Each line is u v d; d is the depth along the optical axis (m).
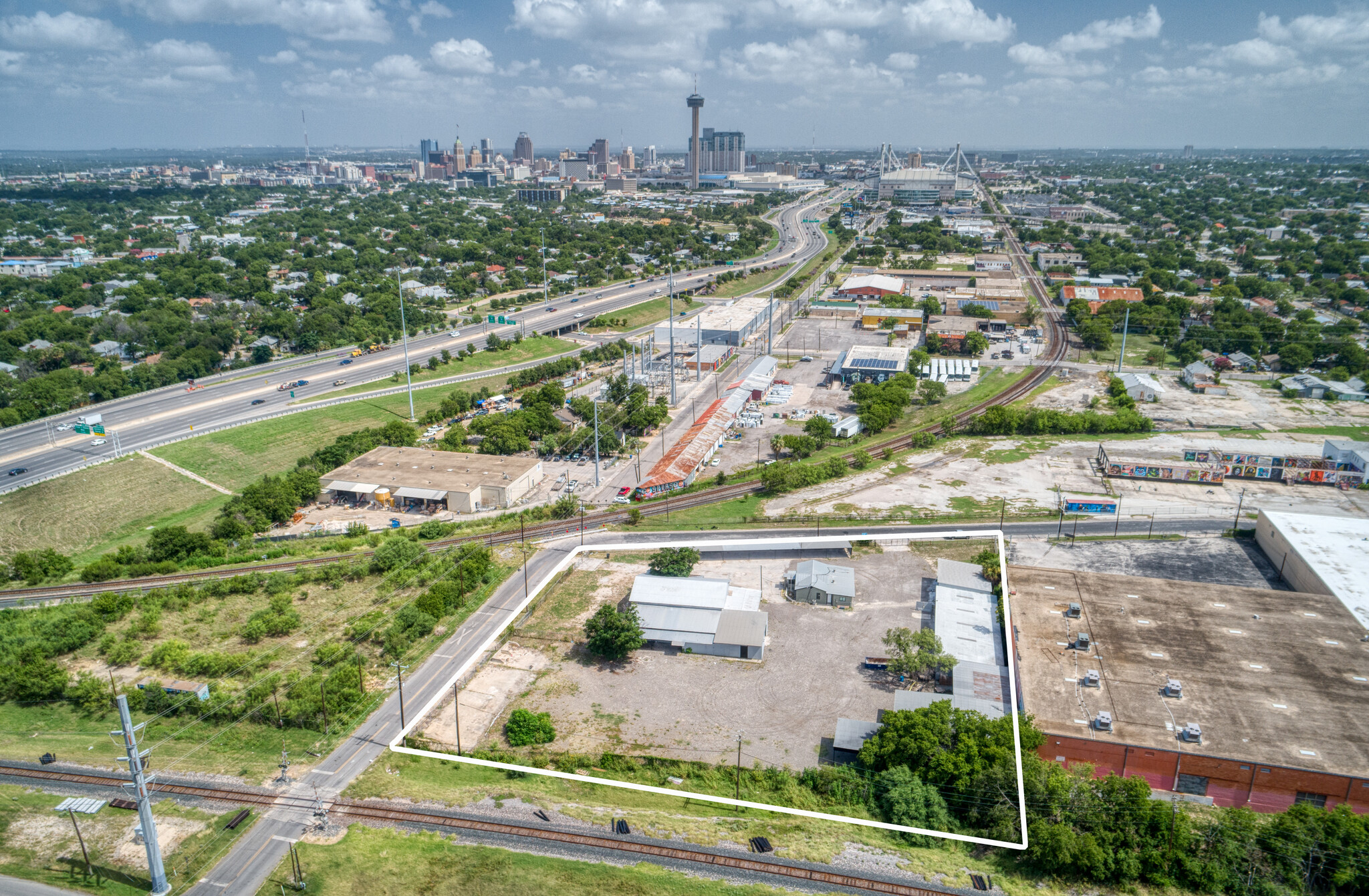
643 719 95.62
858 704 98.38
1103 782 78.75
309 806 79.06
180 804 79.88
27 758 87.44
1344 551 122.69
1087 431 199.00
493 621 117.56
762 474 168.12
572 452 192.00
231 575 133.75
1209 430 197.25
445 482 165.75
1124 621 105.94
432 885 68.06
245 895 67.50
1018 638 102.62
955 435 199.50
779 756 89.50
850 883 68.69
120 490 172.88
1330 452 171.62
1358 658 96.94
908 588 125.12
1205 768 82.38
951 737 86.56
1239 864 71.75
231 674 104.00
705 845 73.25
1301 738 84.12
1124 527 146.50
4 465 180.50
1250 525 146.75
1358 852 71.12
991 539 142.25
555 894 66.88
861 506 157.88
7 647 107.25
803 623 115.75
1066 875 72.31
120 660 106.94
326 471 177.75
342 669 102.50
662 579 122.31
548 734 91.31
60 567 139.00
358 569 131.50
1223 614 106.75
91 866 71.31
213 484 179.50
